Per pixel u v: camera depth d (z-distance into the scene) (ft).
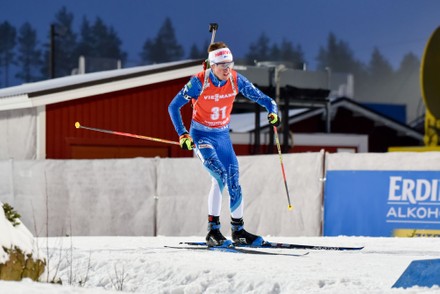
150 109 118.11
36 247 36.86
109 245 55.21
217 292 36.63
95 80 112.27
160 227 88.89
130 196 91.25
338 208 75.05
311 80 182.80
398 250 48.78
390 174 72.64
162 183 89.10
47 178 95.66
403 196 72.08
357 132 172.45
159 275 40.81
